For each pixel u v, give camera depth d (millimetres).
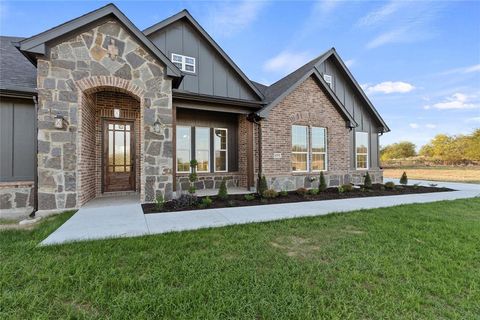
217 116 10617
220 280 2605
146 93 6848
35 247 3445
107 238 3887
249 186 9578
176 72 7129
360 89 13367
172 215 5582
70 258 3096
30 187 6598
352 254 3365
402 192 9641
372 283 2639
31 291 2357
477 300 2354
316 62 12625
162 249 3451
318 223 4918
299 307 2176
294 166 10367
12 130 6543
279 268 2918
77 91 6176
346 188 9500
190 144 10156
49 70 5945
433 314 2146
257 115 9266
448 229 4531
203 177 9891
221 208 6426
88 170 7141
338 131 11273
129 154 8812
